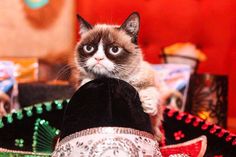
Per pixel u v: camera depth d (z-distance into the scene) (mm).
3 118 596
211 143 588
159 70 986
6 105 851
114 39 555
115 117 444
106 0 1349
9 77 889
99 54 540
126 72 545
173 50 1321
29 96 858
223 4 1328
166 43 1357
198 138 588
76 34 1329
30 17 1348
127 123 444
